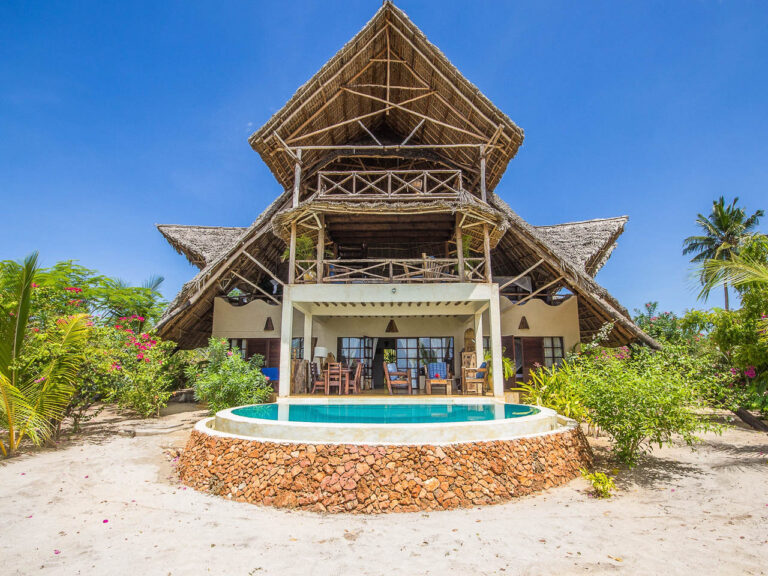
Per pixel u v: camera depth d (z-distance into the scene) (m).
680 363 7.02
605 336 12.00
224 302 14.73
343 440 5.63
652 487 5.79
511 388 12.98
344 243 14.57
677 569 3.43
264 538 4.07
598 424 7.05
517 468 5.52
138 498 5.28
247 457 5.54
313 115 12.48
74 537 4.04
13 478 5.98
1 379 6.84
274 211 12.93
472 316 14.12
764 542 3.93
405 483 5.00
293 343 14.62
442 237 13.91
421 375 14.78
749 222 29.98
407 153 14.13
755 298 8.69
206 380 10.60
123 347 10.63
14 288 7.90
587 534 4.16
